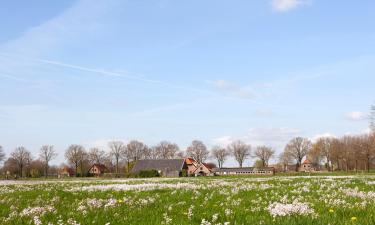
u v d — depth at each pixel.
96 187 27.44
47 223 11.06
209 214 11.88
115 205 14.88
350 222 9.58
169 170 154.88
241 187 24.25
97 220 11.44
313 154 199.25
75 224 10.69
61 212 13.34
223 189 22.47
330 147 190.12
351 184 26.44
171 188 24.41
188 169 172.00
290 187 24.03
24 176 184.75
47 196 20.78
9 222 11.30
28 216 12.44
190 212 12.19
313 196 17.53
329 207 13.05
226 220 10.88
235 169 198.50
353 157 171.38
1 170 183.50
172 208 13.80
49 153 181.50
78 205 15.43
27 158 184.38
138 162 164.12
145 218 11.59
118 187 26.64
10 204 16.80
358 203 13.90
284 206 11.97
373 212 11.32
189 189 23.14
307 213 11.13
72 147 193.12
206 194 19.42
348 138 181.75
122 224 10.74
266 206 13.83
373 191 20.31
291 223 9.56
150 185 28.67
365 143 158.12
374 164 171.75
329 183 27.83
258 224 9.77
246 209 12.92
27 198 20.00
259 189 22.39
